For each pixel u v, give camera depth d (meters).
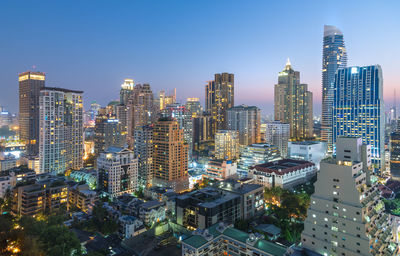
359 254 103.50
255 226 172.12
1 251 99.50
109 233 172.50
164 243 159.62
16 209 198.38
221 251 131.38
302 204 192.00
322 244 113.69
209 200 170.25
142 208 191.75
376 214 114.00
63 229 126.69
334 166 112.19
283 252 114.19
